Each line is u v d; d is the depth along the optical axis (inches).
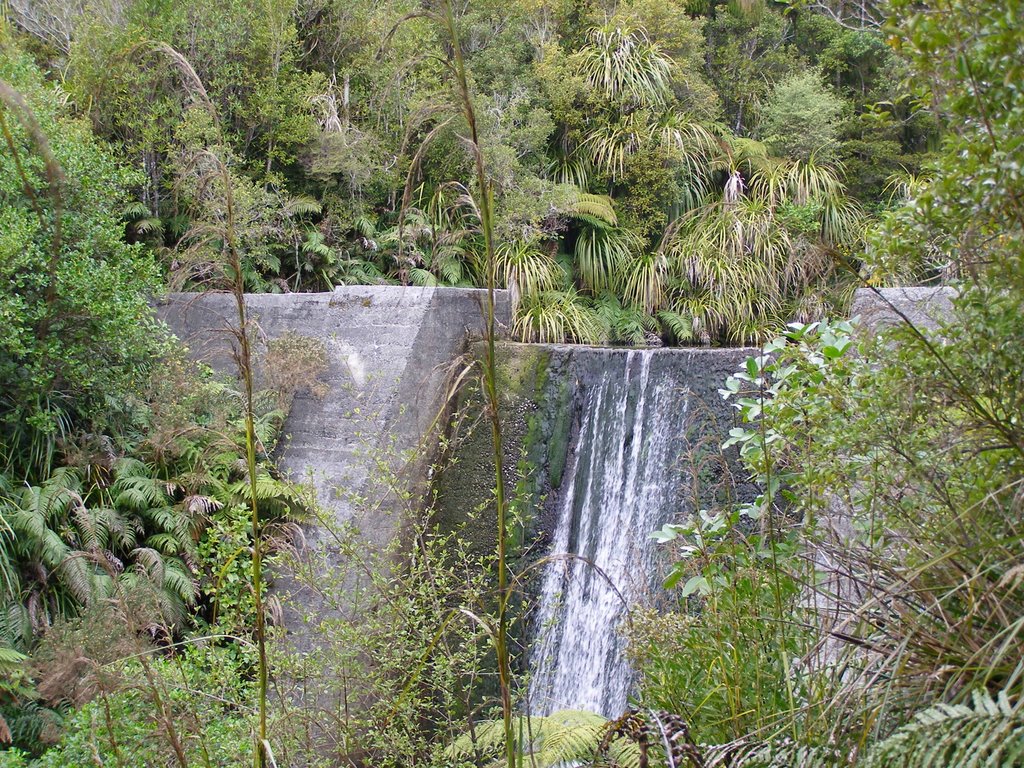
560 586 263.0
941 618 78.8
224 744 131.0
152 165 355.3
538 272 376.5
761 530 113.8
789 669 102.0
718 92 545.0
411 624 165.3
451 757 146.9
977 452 81.0
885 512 92.7
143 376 267.4
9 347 241.4
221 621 165.0
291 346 281.9
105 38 333.7
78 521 237.0
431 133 76.1
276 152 379.6
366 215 406.6
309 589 225.0
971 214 82.5
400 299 284.7
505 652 80.5
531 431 272.1
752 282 375.2
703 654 115.4
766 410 117.0
